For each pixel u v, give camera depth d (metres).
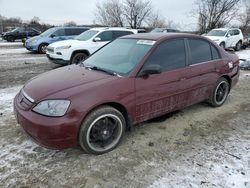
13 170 3.06
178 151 3.52
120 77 3.47
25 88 3.54
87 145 3.25
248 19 33.88
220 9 32.91
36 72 9.16
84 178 2.95
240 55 15.06
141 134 3.98
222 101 5.27
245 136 4.00
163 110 4.02
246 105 5.41
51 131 2.94
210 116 4.75
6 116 4.62
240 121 4.56
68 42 9.95
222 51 5.11
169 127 4.25
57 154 3.40
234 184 2.87
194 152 3.50
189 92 4.36
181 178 2.95
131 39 4.37
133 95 3.51
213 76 4.80
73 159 3.30
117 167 3.15
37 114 3.02
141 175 3.00
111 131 3.47
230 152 3.51
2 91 6.30
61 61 9.67
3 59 12.67
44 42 15.24
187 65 4.26
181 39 4.28
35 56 14.16
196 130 4.17
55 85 3.30
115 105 3.47
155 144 3.70
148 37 4.18
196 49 4.50
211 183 2.88
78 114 3.04
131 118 3.60
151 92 3.71
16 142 3.70
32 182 2.87
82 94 3.10
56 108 2.98
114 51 4.27
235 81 5.49
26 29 29.44
